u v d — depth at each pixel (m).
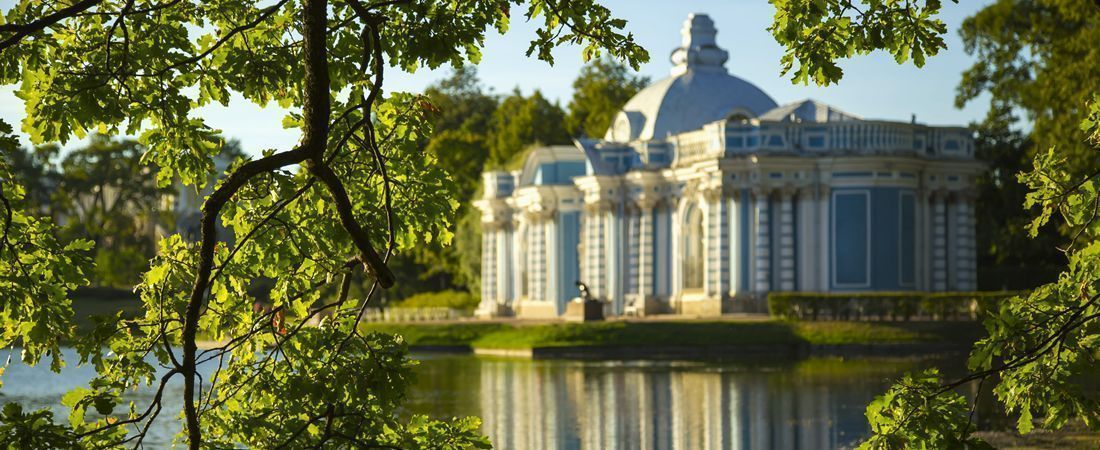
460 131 131.25
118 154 131.00
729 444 31.77
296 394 11.58
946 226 80.12
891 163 77.38
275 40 13.38
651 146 87.94
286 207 13.05
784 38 12.91
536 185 95.00
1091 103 14.32
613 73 129.38
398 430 12.40
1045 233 92.44
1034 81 70.00
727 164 78.94
